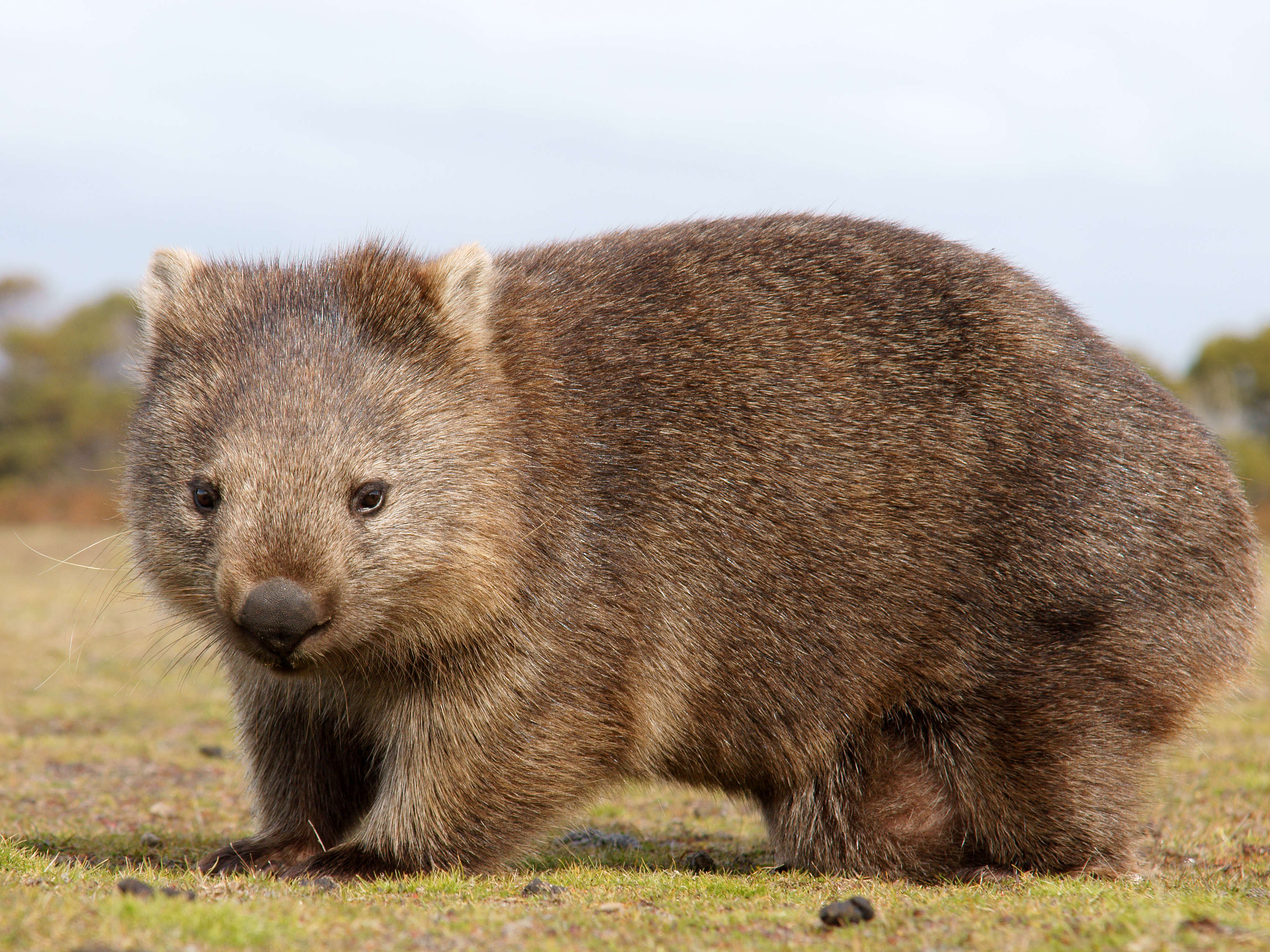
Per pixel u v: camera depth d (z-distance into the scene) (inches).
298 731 370.0
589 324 361.7
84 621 994.1
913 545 355.6
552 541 336.5
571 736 339.0
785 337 368.8
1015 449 360.5
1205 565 375.6
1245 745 610.2
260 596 297.6
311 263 360.2
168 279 353.1
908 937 252.4
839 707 360.8
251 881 319.6
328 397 318.0
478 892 307.1
